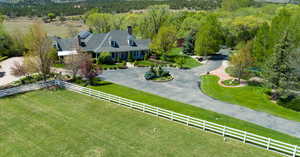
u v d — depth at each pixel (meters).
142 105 28.47
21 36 58.62
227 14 88.62
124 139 21.02
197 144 20.48
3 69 44.69
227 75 43.47
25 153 18.80
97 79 39.44
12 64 48.75
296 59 29.70
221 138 21.55
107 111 26.59
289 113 27.39
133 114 26.00
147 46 58.72
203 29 57.44
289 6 77.12
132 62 52.56
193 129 23.05
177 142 20.72
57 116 24.98
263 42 40.56
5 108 26.59
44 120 24.03
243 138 20.73
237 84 37.69
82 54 37.03
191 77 41.88
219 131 21.80
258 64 41.19
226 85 37.38
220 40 59.53
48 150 19.22
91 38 55.25
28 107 27.03
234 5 106.50
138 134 21.86
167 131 22.53
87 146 19.88
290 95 30.47
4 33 57.47
